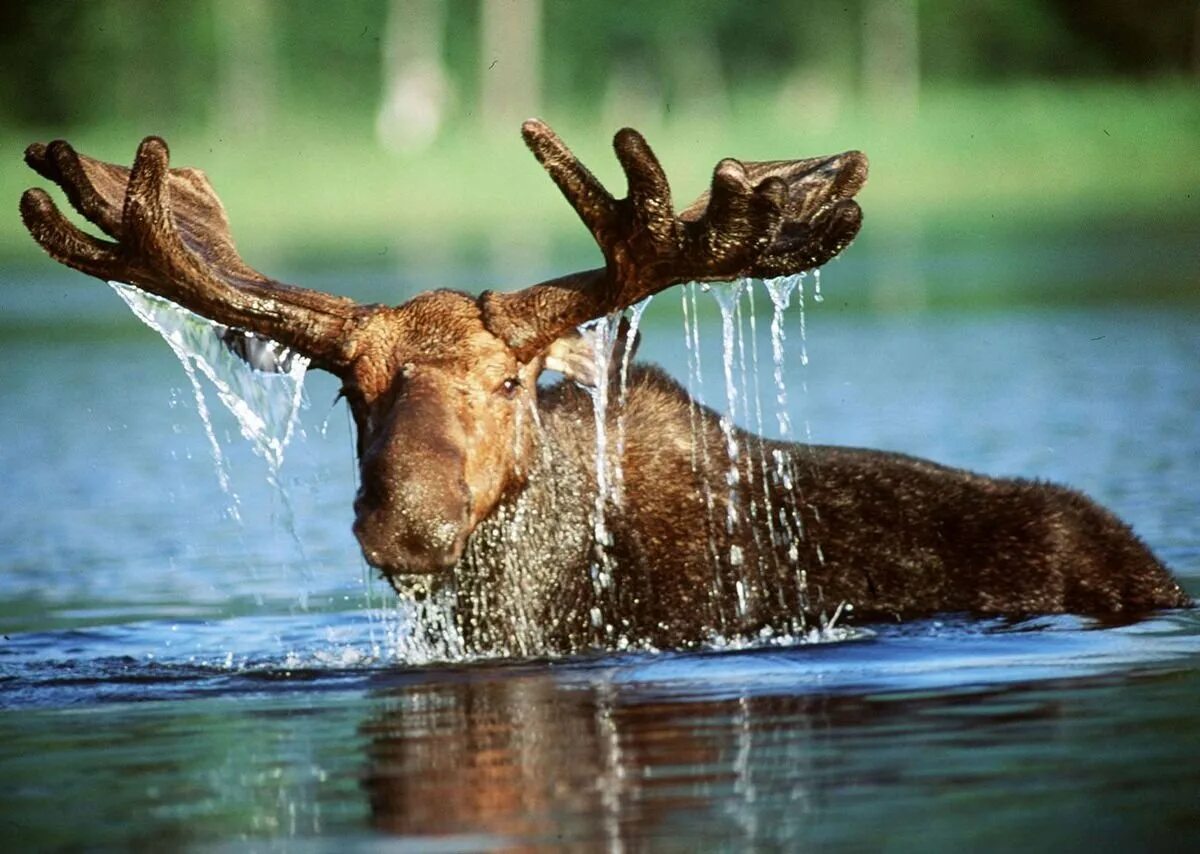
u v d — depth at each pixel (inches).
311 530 1343.5
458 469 799.7
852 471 961.5
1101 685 779.4
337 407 1935.3
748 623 917.8
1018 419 1700.3
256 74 6289.4
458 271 3166.8
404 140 5831.7
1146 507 1285.7
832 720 732.0
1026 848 580.1
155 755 720.3
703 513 929.5
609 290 874.8
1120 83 6309.1
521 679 830.5
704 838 595.8
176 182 995.3
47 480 1581.0
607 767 676.1
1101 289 2819.9
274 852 597.0
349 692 826.2
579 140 5201.8
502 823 615.8
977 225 4111.7
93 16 6215.6
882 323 2546.8
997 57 6865.2
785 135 5093.5
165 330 954.1
